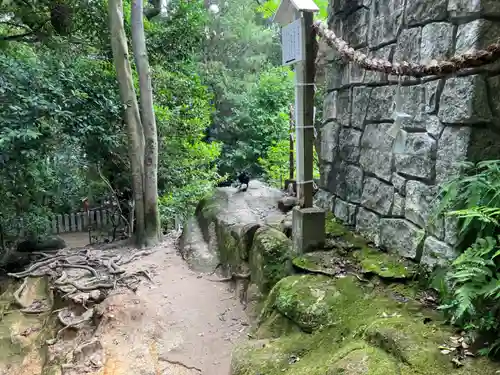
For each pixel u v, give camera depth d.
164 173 6.50
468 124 1.82
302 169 2.66
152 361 2.62
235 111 9.78
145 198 4.85
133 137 4.79
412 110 2.24
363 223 2.86
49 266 4.32
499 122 1.84
